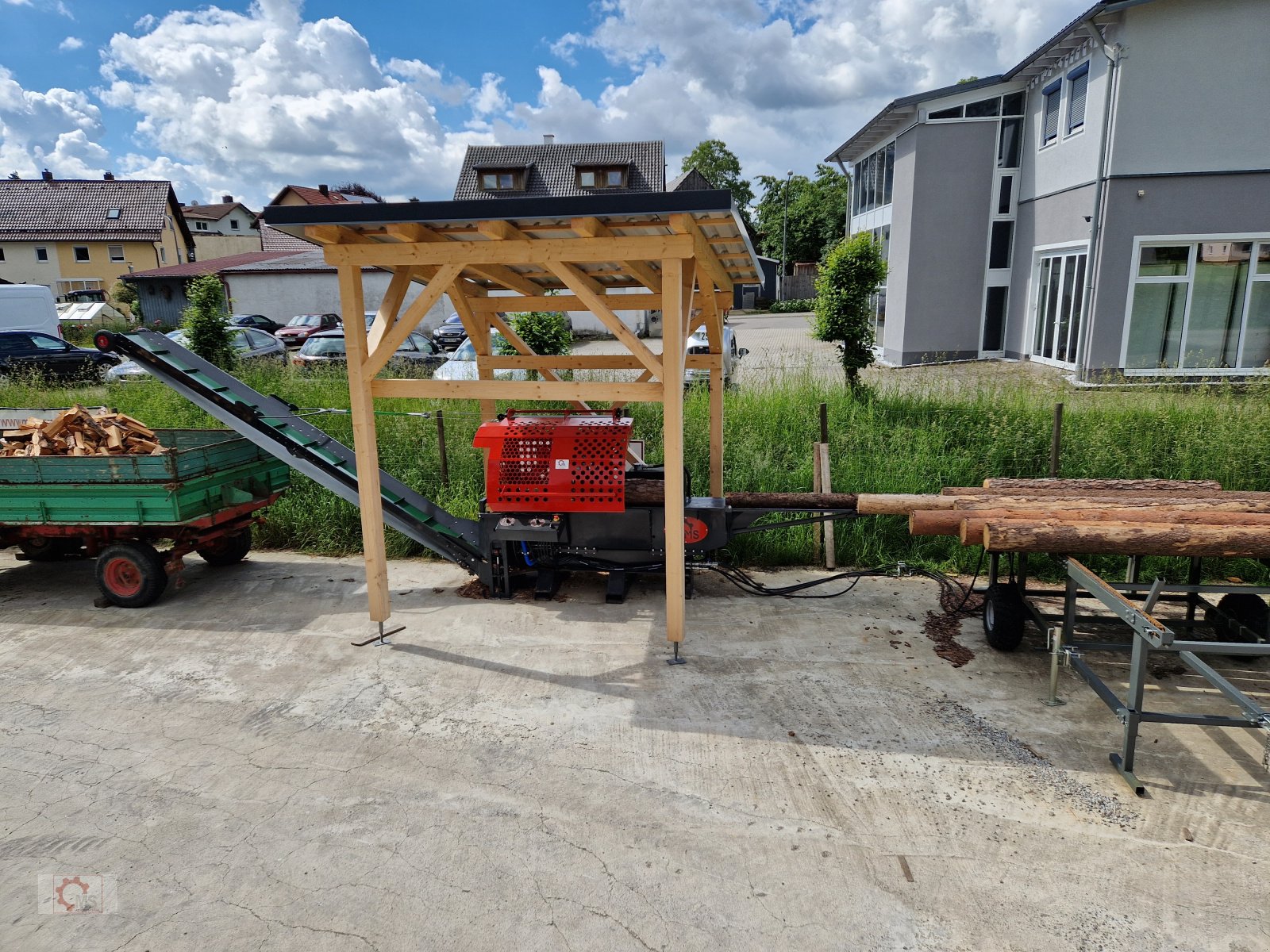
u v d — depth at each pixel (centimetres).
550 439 586
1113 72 1336
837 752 397
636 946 276
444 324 2242
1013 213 1806
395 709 445
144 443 630
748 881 307
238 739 415
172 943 279
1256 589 442
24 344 1634
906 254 1880
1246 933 279
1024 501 515
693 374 1189
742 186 6831
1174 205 1356
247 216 5719
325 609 600
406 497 645
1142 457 738
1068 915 289
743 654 513
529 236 457
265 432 632
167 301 3238
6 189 4228
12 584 670
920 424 848
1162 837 331
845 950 274
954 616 574
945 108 1775
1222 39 1284
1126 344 1413
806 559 702
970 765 386
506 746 405
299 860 322
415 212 425
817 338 1010
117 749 407
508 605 602
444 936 281
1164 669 491
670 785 371
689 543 584
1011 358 1827
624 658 507
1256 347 1394
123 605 606
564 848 328
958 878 308
